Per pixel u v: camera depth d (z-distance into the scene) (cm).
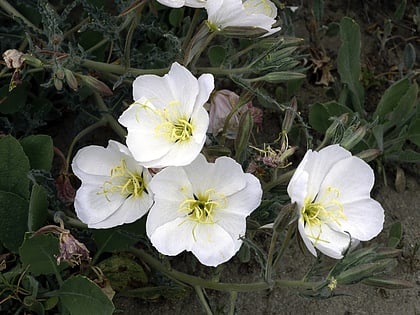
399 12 67
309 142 44
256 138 60
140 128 41
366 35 68
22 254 43
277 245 54
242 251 48
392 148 57
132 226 46
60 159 57
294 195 36
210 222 40
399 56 67
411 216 57
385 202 58
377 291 53
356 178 40
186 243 40
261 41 48
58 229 41
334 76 65
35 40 53
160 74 48
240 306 51
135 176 43
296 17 67
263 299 52
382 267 41
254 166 44
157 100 41
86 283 42
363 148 56
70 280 43
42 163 47
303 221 39
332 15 69
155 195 40
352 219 40
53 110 58
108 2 65
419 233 56
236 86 61
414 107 60
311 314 52
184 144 41
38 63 44
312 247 37
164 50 60
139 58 52
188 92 41
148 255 48
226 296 51
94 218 42
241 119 43
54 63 44
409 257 55
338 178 40
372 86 64
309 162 38
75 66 48
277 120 61
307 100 63
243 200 40
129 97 54
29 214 43
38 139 46
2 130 54
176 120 41
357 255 39
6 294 46
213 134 50
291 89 61
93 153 42
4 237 45
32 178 44
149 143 41
